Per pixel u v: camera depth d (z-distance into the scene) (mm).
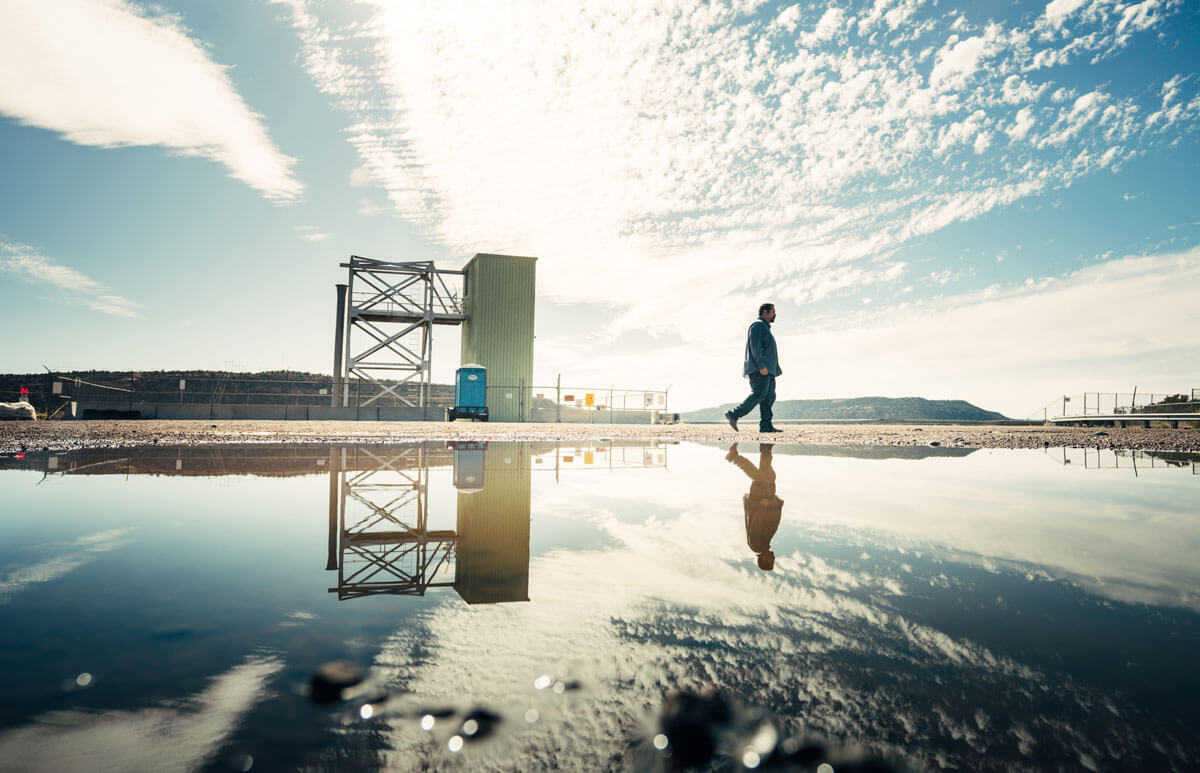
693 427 15930
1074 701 811
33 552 1687
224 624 1081
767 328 10203
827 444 8562
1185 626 1128
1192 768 642
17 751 644
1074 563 1629
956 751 678
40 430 8523
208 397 26531
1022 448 7625
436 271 25859
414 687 837
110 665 888
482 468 4484
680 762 654
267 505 2592
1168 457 6109
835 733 720
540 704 794
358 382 24812
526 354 26203
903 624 1129
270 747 675
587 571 1516
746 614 1182
